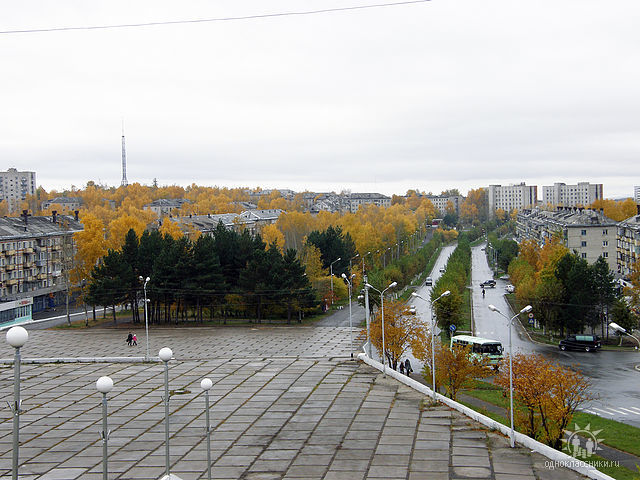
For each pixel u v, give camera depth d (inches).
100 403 1994.3
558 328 3376.0
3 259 4569.4
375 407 1840.6
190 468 1380.4
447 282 3971.5
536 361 1673.2
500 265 7155.5
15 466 732.7
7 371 2536.9
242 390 2107.5
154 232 4515.3
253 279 4042.8
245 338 3444.9
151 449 1529.3
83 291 4365.2
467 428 1609.3
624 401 2047.2
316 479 1284.4
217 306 4215.1
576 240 5502.0
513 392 1588.3
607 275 3366.1
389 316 2640.3
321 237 5349.4
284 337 3457.2
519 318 4109.3
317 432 1612.9
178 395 2063.2
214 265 4050.2
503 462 1343.5
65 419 1820.9
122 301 4143.7
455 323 3459.6
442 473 1288.1
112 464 1428.4
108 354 3011.8
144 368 2546.8
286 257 4020.7
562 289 3373.5
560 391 1537.9
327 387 2112.5
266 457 1434.5
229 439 1582.2
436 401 1884.8
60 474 1374.3
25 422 1802.4
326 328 3796.8
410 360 2999.5
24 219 5177.2
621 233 5059.1
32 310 4790.8
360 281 4987.7
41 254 5000.0
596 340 3026.6
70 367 2598.4
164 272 4042.8
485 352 2623.0
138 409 1908.2
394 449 1456.7
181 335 3622.0
